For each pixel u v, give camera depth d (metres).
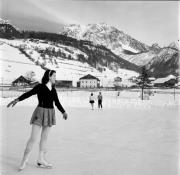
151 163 5.15
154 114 17.73
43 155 4.95
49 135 8.55
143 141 7.52
